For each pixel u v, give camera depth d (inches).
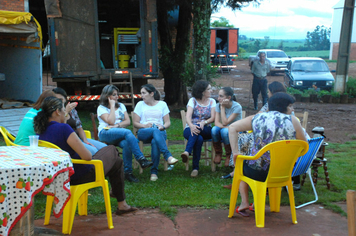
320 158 183.6
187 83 434.9
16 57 414.6
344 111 506.3
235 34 1013.8
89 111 446.9
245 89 745.6
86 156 127.9
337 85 623.8
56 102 132.9
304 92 622.2
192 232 130.6
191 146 201.9
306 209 155.2
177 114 466.9
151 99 216.4
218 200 162.7
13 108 371.9
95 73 405.7
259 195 134.3
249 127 144.8
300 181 194.5
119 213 147.1
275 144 129.0
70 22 380.8
